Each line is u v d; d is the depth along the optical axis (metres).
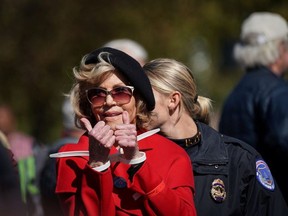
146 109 7.69
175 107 8.47
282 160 10.52
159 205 7.21
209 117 8.85
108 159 7.27
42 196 10.62
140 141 7.70
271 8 19.94
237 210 8.23
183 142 8.43
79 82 7.64
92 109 7.62
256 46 11.24
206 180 8.21
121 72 7.54
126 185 7.36
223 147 8.42
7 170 6.61
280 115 10.59
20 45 20.12
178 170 7.59
